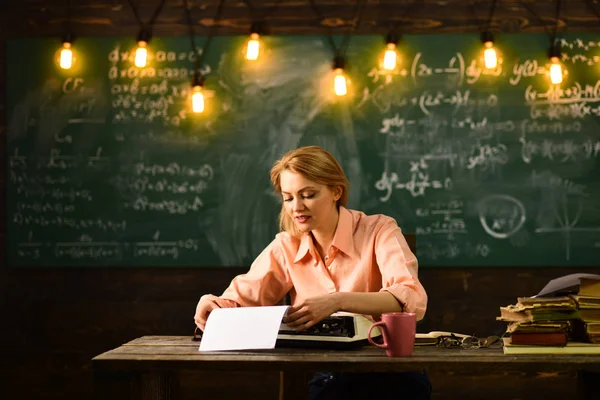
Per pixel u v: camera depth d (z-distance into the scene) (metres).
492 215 3.66
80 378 3.75
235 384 3.70
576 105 3.66
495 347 1.82
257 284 2.18
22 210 3.78
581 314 1.69
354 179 3.70
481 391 3.63
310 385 2.11
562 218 3.65
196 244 3.74
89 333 3.76
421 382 2.00
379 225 2.15
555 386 3.61
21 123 3.79
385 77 3.71
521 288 3.66
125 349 1.83
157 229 3.75
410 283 1.92
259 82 3.74
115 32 3.79
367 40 3.71
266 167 3.73
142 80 3.77
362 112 3.71
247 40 3.75
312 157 2.02
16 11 3.82
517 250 3.65
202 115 3.75
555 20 3.69
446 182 3.68
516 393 3.62
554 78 3.59
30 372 3.77
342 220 2.13
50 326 3.77
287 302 2.26
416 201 3.68
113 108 3.77
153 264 3.74
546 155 3.66
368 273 2.12
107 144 3.77
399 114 3.70
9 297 3.79
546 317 1.70
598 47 3.66
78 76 3.78
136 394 1.73
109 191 3.76
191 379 3.71
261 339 1.73
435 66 3.69
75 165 3.78
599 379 1.67
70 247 3.76
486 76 3.68
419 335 1.90
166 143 3.76
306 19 3.74
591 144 3.65
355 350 1.79
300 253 2.16
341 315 1.83
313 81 3.72
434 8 3.72
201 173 3.75
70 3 3.80
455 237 3.67
